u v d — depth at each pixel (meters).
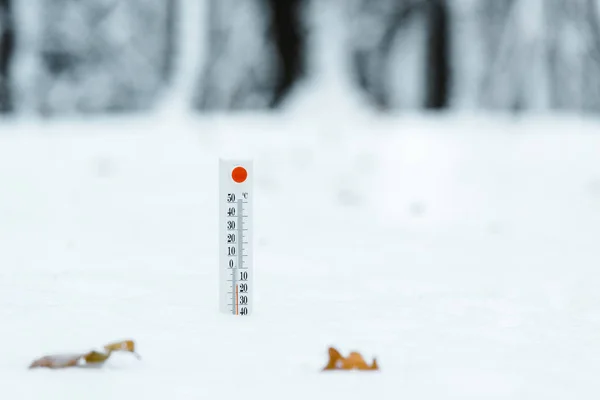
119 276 7.52
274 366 4.53
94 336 5.16
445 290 7.36
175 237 11.00
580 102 32.91
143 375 4.27
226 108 35.00
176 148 17.25
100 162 16.11
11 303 6.16
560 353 5.00
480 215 13.74
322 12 23.84
